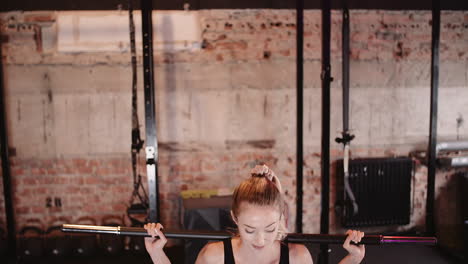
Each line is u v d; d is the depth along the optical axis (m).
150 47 2.82
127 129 3.41
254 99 3.49
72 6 3.24
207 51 3.39
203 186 3.53
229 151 3.52
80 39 3.27
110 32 3.28
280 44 3.46
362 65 3.58
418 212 3.78
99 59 3.31
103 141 3.41
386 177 3.58
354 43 3.55
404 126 3.70
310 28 3.48
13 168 3.37
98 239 3.44
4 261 3.18
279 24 3.44
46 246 3.29
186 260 2.81
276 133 3.55
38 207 3.43
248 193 1.51
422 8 3.59
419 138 3.72
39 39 3.25
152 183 2.95
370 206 3.59
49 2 3.22
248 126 3.52
